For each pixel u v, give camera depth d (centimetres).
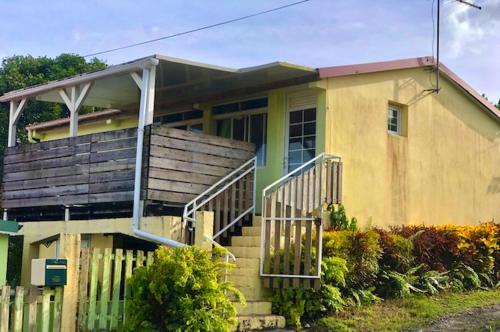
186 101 1602
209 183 1272
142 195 1193
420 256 1319
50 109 2486
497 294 1312
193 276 905
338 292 1098
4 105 2502
